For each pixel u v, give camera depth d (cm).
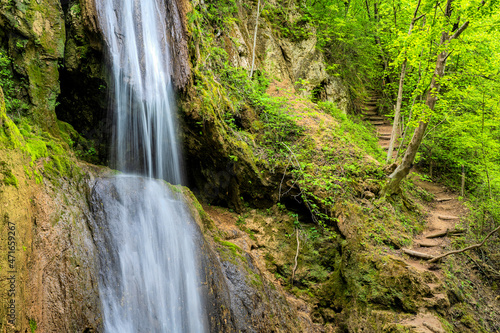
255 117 865
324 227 751
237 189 767
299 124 876
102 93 604
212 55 815
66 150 516
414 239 788
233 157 725
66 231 392
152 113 612
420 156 1215
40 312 334
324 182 761
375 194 818
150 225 500
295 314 642
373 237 719
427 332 554
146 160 661
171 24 647
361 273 671
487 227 896
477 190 1031
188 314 475
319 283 711
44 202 387
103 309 394
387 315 613
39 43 513
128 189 511
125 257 447
